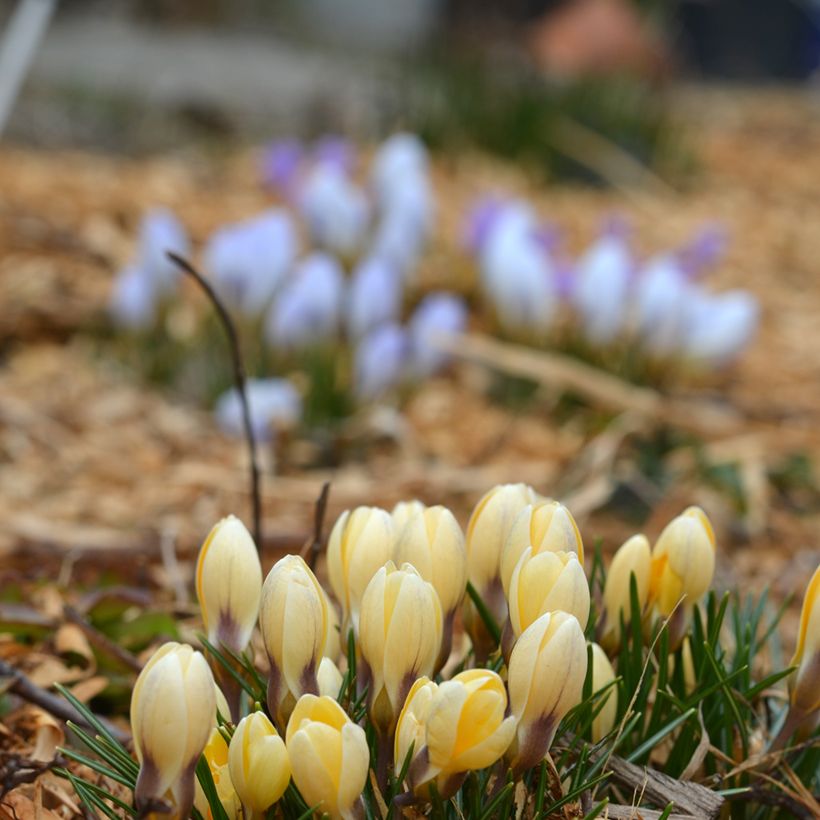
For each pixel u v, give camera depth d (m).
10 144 2.89
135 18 4.69
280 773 0.66
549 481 1.47
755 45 6.87
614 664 0.76
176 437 1.50
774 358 2.08
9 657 0.89
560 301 1.78
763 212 3.28
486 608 0.72
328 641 0.72
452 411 1.67
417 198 1.79
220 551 0.69
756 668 0.85
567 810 0.69
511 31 5.62
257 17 5.21
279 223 1.61
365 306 1.57
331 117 3.35
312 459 1.49
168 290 1.68
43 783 0.78
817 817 0.72
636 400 1.58
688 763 0.74
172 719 0.64
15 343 1.76
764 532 1.39
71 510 1.26
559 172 3.25
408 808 0.67
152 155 3.03
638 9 4.61
